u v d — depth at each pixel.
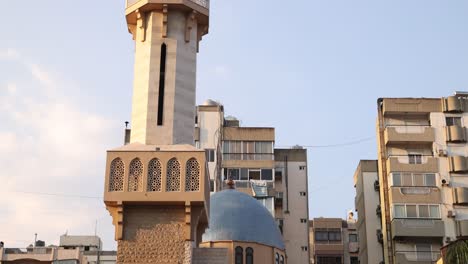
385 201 66.06
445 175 65.56
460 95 68.81
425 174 65.62
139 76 36.97
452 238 63.16
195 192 33.81
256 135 71.25
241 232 50.72
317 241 90.62
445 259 39.81
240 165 69.94
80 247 71.38
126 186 33.91
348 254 91.69
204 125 71.38
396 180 65.44
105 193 33.75
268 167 69.94
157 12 37.62
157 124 35.59
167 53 36.91
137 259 33.25
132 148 34.75
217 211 52.00
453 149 66.50
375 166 73.69
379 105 69.00
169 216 34.03
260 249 50.88
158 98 36.12
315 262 89.62
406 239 64.19
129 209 34.09
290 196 71.31
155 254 33.38
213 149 70.44
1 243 65.94
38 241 78.62
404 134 66.81
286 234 69.69
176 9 37.78
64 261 64.62
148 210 34.12
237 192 54.75
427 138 66.69
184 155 34.53
